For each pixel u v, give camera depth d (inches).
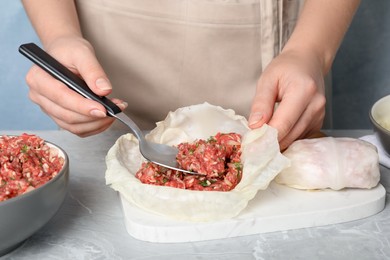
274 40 52.9
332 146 40.7
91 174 43.2
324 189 40.3
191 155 39.5
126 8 52.3
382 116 47.5
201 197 36.6
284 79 42.8
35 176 34.9
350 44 79.4
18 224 32.4
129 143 42.3
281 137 40.8
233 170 38.9
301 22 48.5
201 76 54.1
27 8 48.6
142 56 53.7
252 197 37.5
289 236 36.8
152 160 39.1
